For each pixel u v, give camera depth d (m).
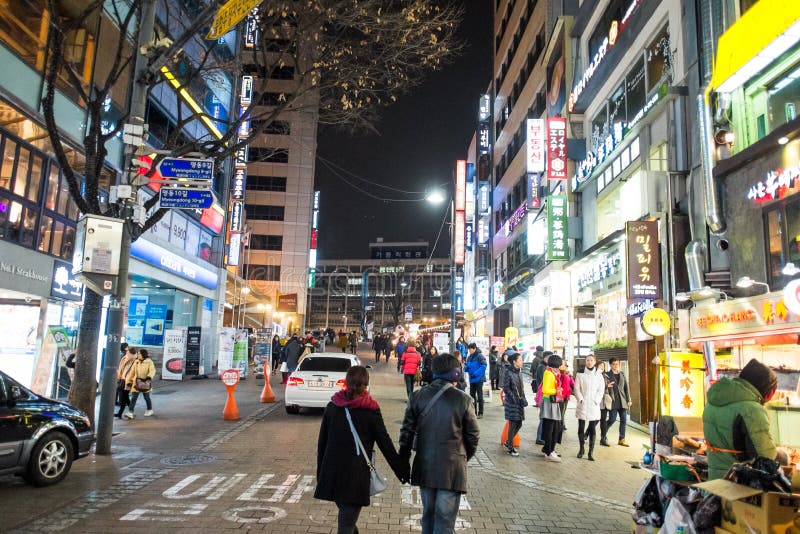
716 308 10.50
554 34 23.89
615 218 17.56
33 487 7.06
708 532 4.21
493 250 39.59
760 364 4.54
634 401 14.45
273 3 11.68
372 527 5.91
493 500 7.14
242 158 33.69
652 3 14.70
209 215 28.30
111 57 17.80
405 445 4.69
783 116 9.98
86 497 6.64
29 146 14.38
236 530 5.59
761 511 3.73
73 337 16.41
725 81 10.30
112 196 9.40
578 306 21.03
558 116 22.70
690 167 12.65
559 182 22.33
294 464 8.53
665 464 4.97
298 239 60.56
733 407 4.31
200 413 13.91
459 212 44.53
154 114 21.84
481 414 14.71
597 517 6.56
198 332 23.64
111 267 9.24
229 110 30.11
